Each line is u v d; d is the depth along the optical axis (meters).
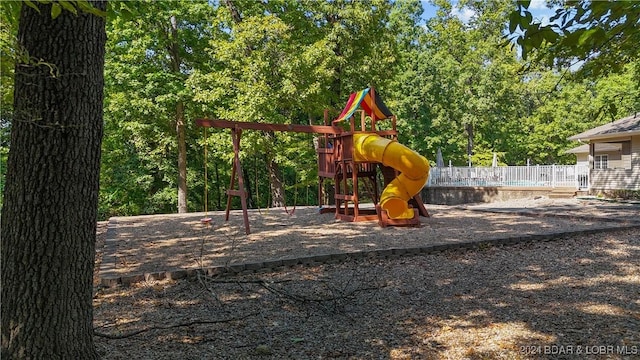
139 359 3.33
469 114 32.16
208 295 4.98
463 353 3.37
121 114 18.42
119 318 4.29
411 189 10.07
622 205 15.23
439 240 7.84
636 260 6.26
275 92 16.53
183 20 19.75
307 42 18.34
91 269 2.77
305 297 4.71
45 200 2.51
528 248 7.33
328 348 3.51
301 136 20.34
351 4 18.17
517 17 2.09
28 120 2.33
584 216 10.97
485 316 4.13
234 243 8.09
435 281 5.38
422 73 30.41
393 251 6.79
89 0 2.45
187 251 7.37
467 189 23.08
